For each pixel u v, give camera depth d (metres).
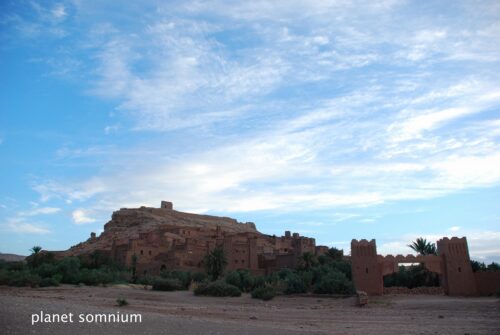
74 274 71.44
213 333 19.14
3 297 29.22
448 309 35.88
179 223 149.88
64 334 16.44
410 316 32.03
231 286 56.00
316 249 113.88
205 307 39.81
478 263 58.69
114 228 147.38
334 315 32.91
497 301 39.44
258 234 138.62
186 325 21.08
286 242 132.00
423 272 55.81
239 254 101.06
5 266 84.38
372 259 48.84
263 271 98.31
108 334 17.27
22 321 17.98
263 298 50.19
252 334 19.55
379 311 35.88
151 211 157.50
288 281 55.91
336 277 54.50
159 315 25.58
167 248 105.62
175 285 64.56
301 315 32.72
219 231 123.81
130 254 98.56
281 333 20.31
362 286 48.56
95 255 95.88
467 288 47.66
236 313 33.25
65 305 25.94
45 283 63.97
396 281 58.22
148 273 90.94
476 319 29.33
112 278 75.38
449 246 49.03
